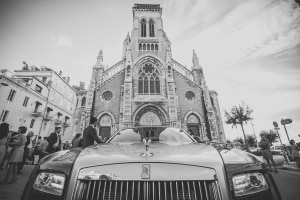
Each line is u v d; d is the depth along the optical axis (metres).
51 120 27.95
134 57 19.23
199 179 1.43
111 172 1.47
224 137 21.72
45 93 27.11
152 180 1.40
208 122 16.44
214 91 23.56
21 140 5.17
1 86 19.39
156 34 20.97
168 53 19.20
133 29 21.11
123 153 1.73
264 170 1.71
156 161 1.51
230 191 1.43
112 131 15.66
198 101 17.73
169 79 17.41
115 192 1.41
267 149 7.43
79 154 1.80
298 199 3.55
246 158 1.82
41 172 1.67
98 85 17.55
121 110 15.96
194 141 3.15
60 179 1.55
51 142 6.70
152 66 18.94
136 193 1.39
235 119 18.53
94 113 16.41
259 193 1.53
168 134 3.41
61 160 1.75
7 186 4.56
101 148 2.06
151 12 22.56
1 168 7.46
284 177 6.02
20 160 5.12
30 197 1.57
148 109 16.39
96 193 1.45
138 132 3.52
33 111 24.19
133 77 17.92
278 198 1.58
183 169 1.47
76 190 1.45
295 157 8.02
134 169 1.47
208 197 1.40
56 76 30.36
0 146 5.87
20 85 21.81
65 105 33.03
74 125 18.83
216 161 1.59
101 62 19.20
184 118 16.77
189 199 1.37
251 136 37.59
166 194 1.37
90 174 1.49
